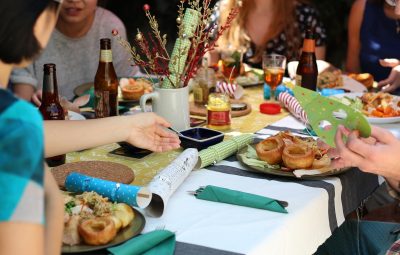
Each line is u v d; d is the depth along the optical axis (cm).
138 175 175
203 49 209
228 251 129
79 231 127
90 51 322
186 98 212
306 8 381
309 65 251
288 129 222
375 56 366
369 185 194
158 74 211
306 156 172
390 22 359
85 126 164
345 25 522
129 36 585
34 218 86
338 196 170
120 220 132
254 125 228
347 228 206
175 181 157
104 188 147
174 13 591
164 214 147
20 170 86
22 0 92
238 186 166
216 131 202
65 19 299
